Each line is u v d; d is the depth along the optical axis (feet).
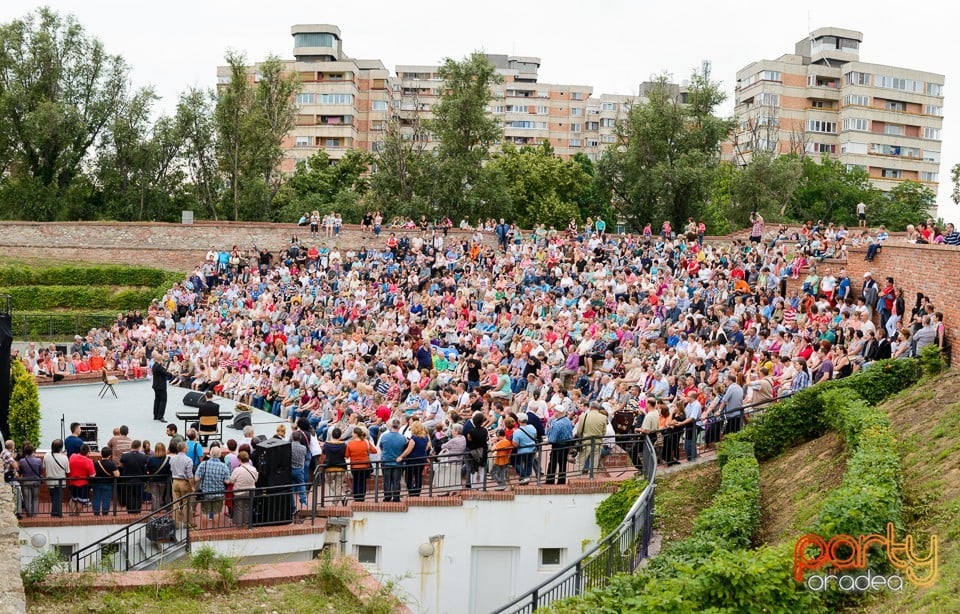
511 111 380.58
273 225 163.22
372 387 81.97
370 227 160.97
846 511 39.96
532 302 105.19
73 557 56.29
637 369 74.79
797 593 36.65
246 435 59.77
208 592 45.44
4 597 32.50
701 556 41.96
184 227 163.73
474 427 60.75
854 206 249.14
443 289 120.06
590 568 43.11
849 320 75.97
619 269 114.42
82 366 109.29
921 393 58.90
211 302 133.28
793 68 311.88
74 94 202.90
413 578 59.52
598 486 60.85
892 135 311.06
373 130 328.08
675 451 63.41
